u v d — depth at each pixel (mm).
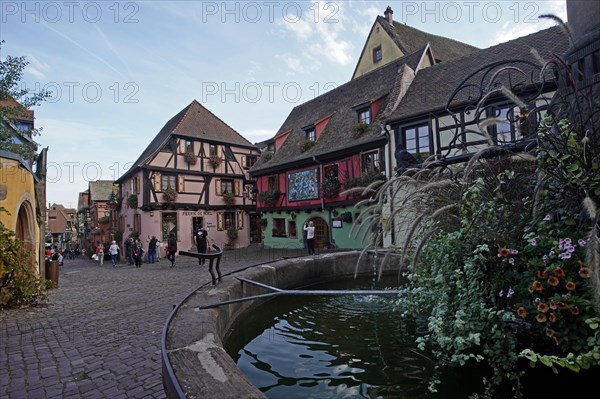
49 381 3062
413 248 3320
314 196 17594
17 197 7559
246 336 3805
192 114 23984
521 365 2396
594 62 2902
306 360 3074
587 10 3143
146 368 3256
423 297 2871
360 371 2756
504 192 2564
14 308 6254
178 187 22047
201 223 23047
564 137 2158
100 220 34781
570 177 2051
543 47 11609
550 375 2281
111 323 4996
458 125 4742
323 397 2410
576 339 1875
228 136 24969
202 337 2467
